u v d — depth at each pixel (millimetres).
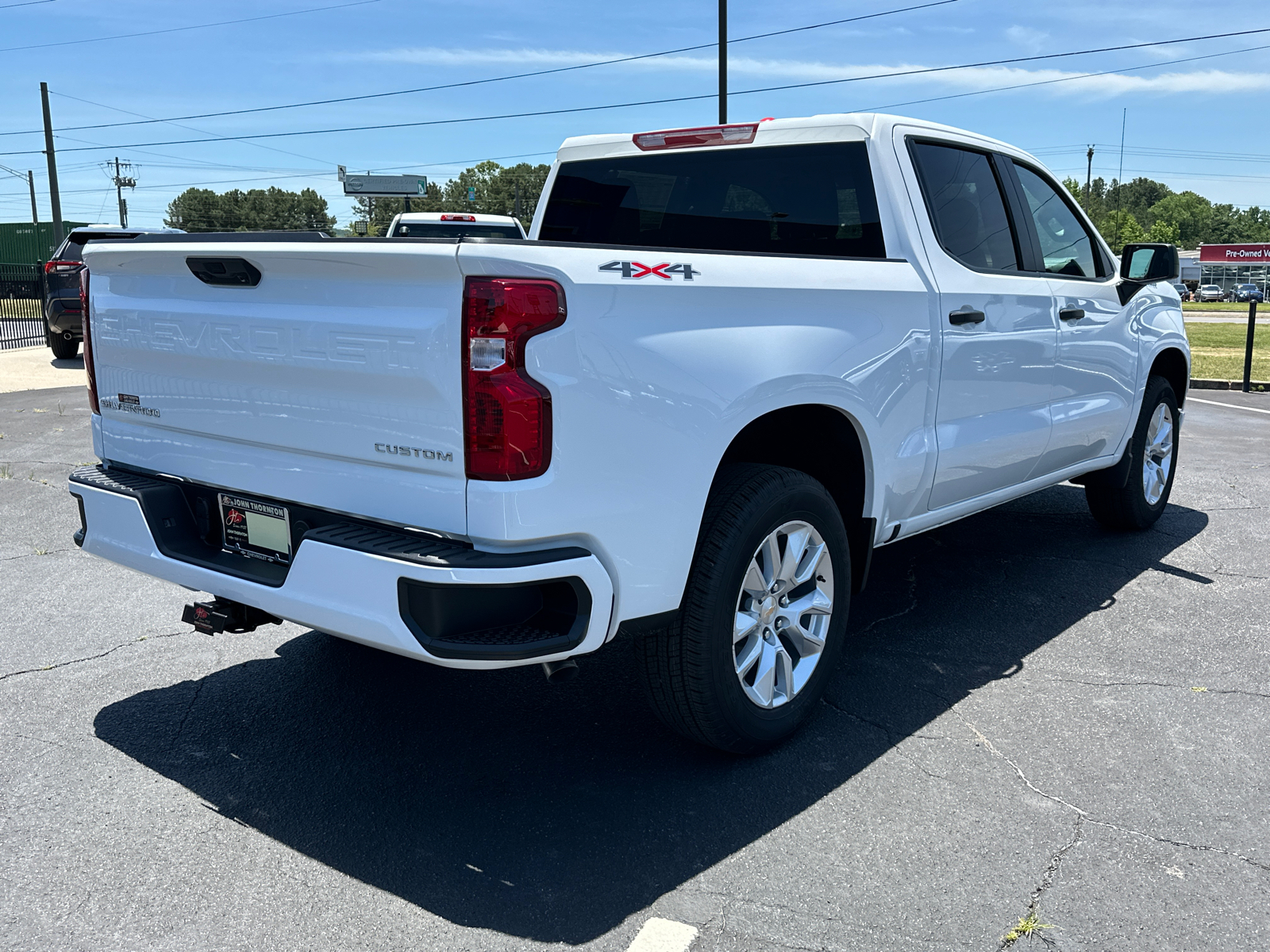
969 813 2936
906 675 3926
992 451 4207
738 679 3088
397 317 2508
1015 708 3633
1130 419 5480
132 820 2896
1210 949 2352
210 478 3121
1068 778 3135
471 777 3158
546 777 3156
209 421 3049
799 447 3715
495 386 2400
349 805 2986
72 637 4309
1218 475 7605
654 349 2682
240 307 2852
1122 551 5578
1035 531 6027
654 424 2691
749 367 2939
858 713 3592
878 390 3477
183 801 2998
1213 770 3189
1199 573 5203
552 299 2449
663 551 2785
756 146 4176
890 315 3521
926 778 3141
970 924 2438
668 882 2611
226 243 2852
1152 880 2613
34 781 3109
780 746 3352
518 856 2727
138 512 3172
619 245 2674
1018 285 4277
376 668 4016
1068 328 4676
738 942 2377
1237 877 2625
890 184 3818
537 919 2467
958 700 3707
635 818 2914
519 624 2609
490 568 2432
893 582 5059
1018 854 2725
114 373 3381
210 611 3156
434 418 2484
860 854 2729
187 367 3066
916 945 2363
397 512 2621
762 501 3043
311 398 2736
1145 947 2355
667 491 2752
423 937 2398
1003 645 4238
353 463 2701
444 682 3879
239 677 3920
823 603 3400
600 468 2588
